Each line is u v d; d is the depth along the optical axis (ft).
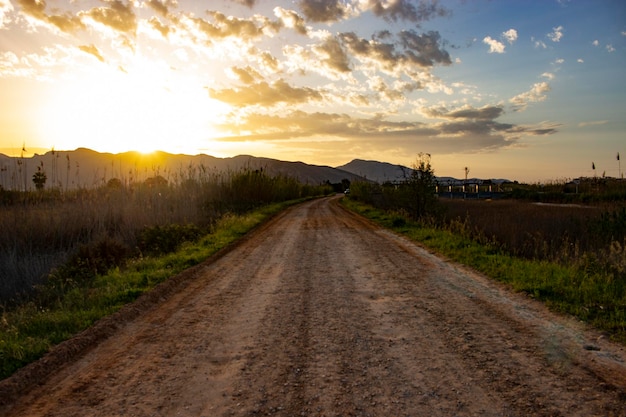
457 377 15.25
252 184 131.13
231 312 24.85
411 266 36.55
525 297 25.45
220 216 80.33
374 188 149.89
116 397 14.82
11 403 14.76
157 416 13.37
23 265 33.50
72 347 19.40
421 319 22.15
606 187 118.93
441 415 12.72
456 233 53.21
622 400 13.20
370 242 52.75
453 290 27.94
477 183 200.44
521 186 173.88
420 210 75.82
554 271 29.84
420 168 75.66
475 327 20.59
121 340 20.81
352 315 23.31
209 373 16.52
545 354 17.02
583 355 16.81
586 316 21.22
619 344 17.84
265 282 32.48
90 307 25.93
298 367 16.70
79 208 49.83
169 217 60.64
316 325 21.81
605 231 42.78
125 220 51.67
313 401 13.87
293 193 204.85
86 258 37.04
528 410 12.79
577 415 12.41
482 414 12.69
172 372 16.75
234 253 47.65
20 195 53.57
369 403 13.60
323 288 29.76
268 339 20.06
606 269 29.32
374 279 32.07
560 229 47.60
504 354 17.16
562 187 141.28
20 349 18.45
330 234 62.64
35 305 26.99
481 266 34.06
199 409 13.69
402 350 18.06
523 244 41.09
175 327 22.49
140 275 33.42
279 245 52.80
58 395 15.16
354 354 17.83
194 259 41.65
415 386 14.69
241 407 13.67
